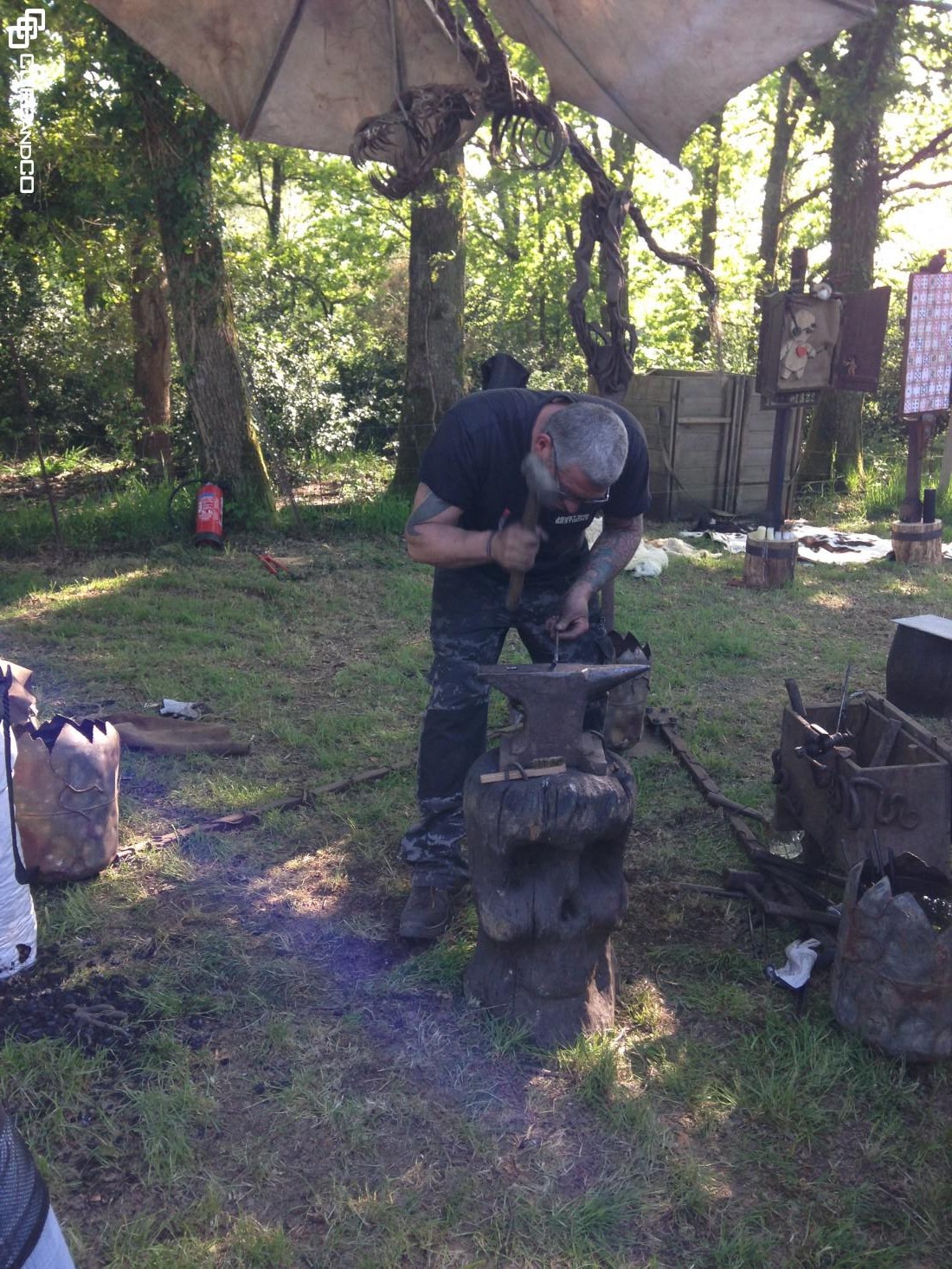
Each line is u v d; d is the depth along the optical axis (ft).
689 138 13.85
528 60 37.60
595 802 9.38
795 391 27.96
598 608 12.18
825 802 12.22
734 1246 7.74
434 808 11.69
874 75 39.96
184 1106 8.99
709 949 11.55
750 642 22.91
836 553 33.63
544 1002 9.98
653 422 38.73
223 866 13.15
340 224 74.59
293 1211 8.06
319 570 29.86
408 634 23.66
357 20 12.80
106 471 53.42
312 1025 10.18
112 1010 10.21
